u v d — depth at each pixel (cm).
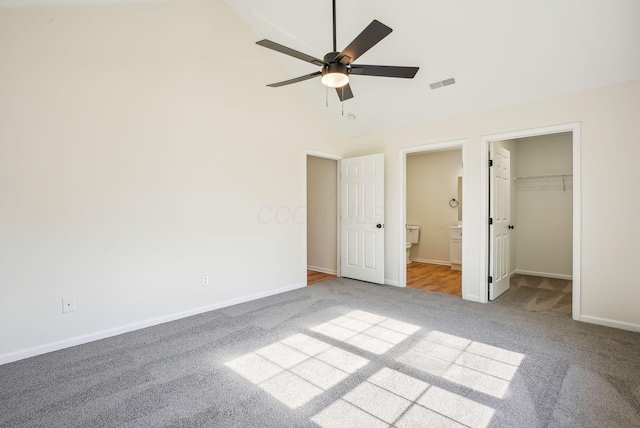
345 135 509
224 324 305
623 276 289
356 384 202
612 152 291
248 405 180
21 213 237
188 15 328
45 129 246
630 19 236
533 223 528
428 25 291
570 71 290
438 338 271
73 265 260
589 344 257
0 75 228
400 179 449
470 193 382
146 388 198
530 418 168
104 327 276
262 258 399
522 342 262
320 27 335
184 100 325
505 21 266
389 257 464
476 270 379
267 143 402
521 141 534
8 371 219
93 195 269
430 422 166
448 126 399
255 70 388
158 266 308
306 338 272
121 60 283
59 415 172
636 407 177
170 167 315
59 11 252
